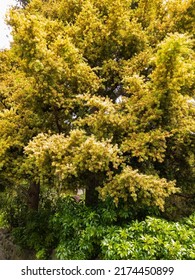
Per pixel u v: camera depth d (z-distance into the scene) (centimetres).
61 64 503
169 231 441
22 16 494
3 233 738
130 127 501
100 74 633
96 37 607
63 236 521
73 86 570
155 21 640
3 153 555
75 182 541
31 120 600
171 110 506
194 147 546
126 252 412
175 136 520
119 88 689
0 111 622
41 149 449
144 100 502
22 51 487
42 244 614
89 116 500
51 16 748
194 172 596
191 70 466
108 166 491
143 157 482
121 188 441
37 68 472
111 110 482
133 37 604
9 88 663
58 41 502
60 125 608
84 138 482
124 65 611
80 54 583
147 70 621
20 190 749
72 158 448
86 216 506
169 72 455
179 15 596
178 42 415
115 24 596
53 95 531
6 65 754
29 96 565
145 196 444
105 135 500
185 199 620
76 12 676
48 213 665
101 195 477
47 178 559
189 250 422
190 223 482
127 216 474
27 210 730
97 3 645
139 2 677
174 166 597
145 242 427
